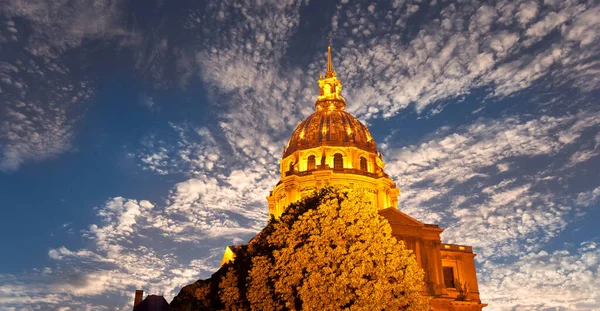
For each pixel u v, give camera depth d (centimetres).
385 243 4703
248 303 5022
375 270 4516
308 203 5147
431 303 6644
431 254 6988
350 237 4631
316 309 4253
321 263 4444
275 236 4962
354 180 8712
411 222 7144
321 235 4591
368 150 9375
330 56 11294
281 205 8962
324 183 8575
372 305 4316
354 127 9650
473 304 7269
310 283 4316
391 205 9050
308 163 9212
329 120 9631
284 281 4484
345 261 4428
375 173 9069
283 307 4522
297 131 9912
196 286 6259
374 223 4772
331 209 4750
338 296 4297
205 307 5728
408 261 4772
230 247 8856
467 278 7506
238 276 5259
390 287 4512
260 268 4766
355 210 4756
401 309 4594
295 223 4766
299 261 4481
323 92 10575
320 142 9238
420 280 4869
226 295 5181
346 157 9094
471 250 7706
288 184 8744
